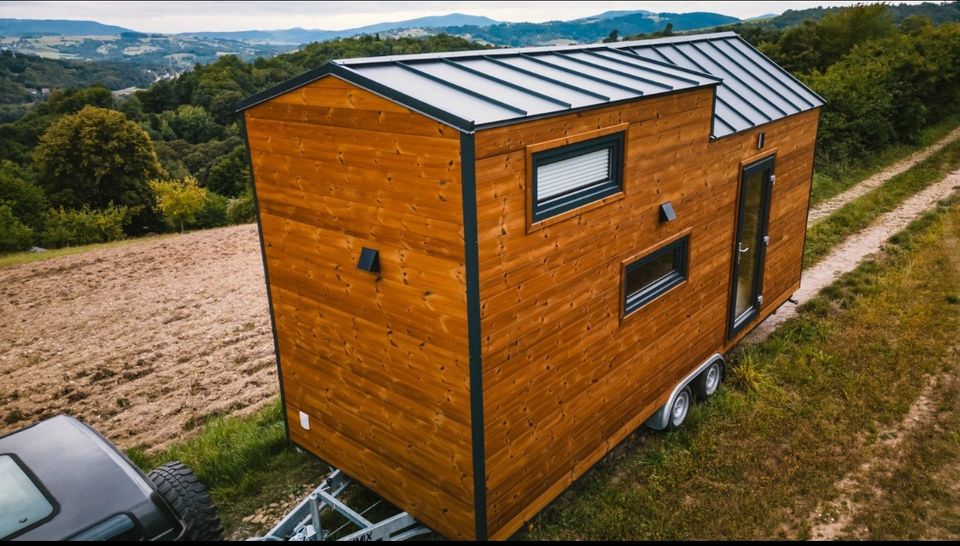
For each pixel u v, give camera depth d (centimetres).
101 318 1268
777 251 888
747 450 637
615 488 589
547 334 484
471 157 383
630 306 584
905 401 707
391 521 499
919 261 1146
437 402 466
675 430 687
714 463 617
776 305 925
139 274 1614
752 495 573
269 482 629
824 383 752
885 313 938
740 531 533
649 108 540
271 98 520
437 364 456
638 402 623
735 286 767
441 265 428
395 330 483
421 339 462
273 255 582
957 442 634
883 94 2294
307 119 496
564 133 453
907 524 534
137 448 723
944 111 2944
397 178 439
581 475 561
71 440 495
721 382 785
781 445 645
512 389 461
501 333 438
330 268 525
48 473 454
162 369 981
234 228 2283
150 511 435
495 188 407
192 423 786
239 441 690
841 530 531
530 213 438
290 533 516
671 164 591
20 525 405
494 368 439
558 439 521
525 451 488
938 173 1914
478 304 412
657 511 556
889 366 784
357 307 511
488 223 407
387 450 529
